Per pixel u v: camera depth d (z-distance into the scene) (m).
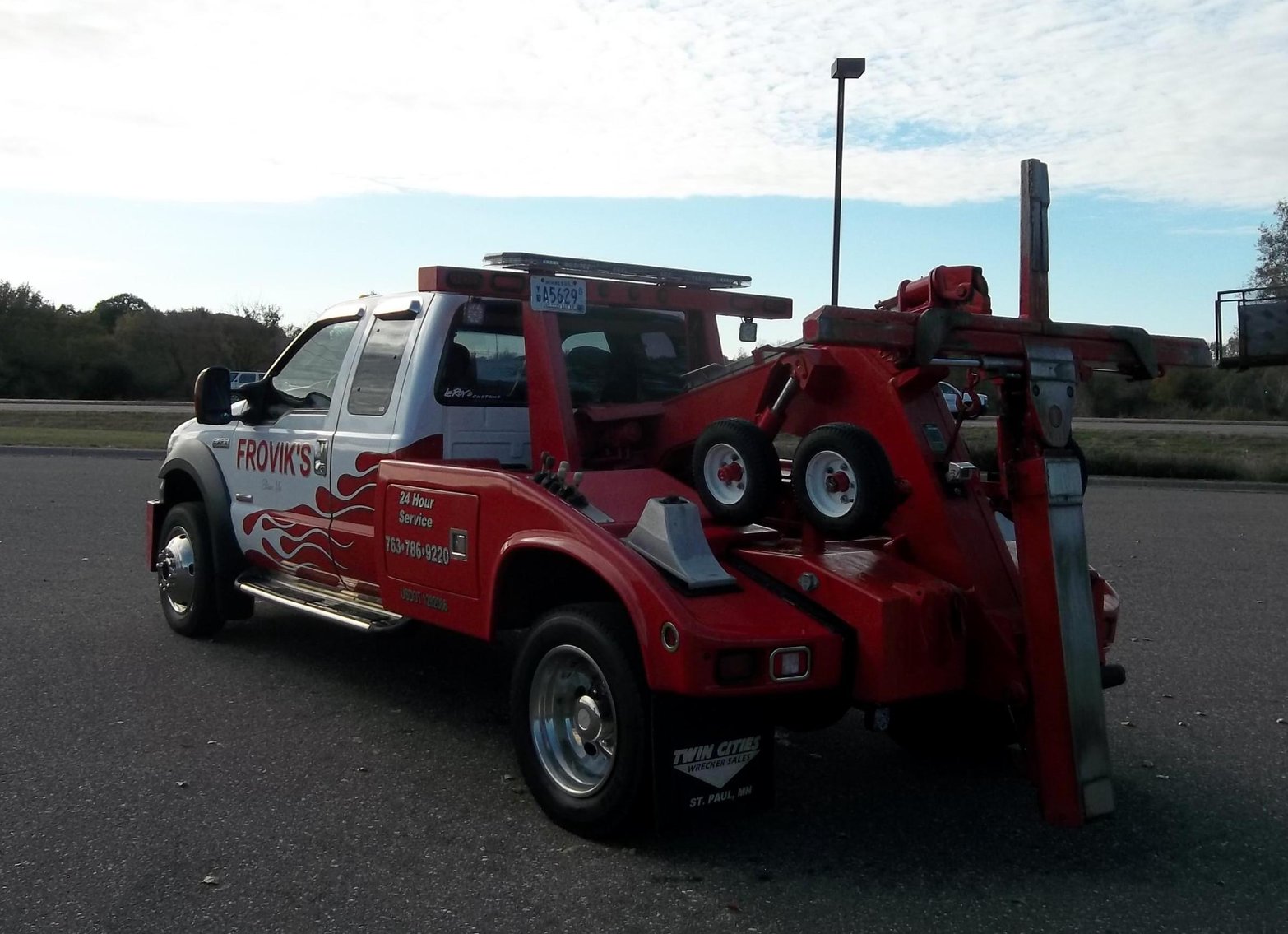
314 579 6.60
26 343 65.25
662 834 4.57
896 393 4.53
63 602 8.78
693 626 4.02
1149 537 13.89
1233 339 17.05
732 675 4.02
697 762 4.23
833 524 4.29
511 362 6.12
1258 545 13.20
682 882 4.16
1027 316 4.43
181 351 67.19
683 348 6.66
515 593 5.05
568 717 4.66
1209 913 4.00
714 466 4.73
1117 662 7.58
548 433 5.40
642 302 5.82
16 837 4.43
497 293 5.32
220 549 7.23
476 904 3.94
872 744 5.90
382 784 5.09
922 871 4.31
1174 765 5.61
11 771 5.15
